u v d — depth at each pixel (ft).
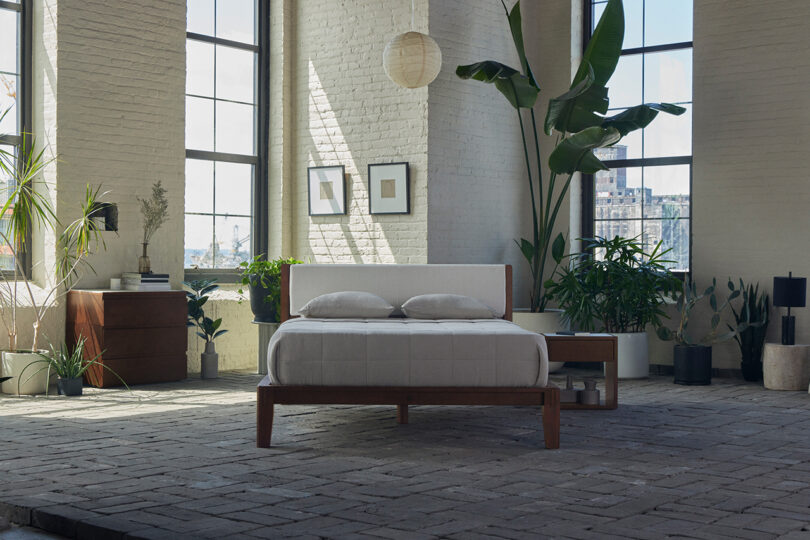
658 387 23.41
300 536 9.72
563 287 25.71
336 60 27.68
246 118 28.68
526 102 25.55
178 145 25.23
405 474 12.90
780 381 22.79
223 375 25.44
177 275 25.23
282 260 25.68
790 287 22.67
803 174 24.62
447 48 26.22
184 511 10.74
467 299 19.34
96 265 23.58
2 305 21.83
